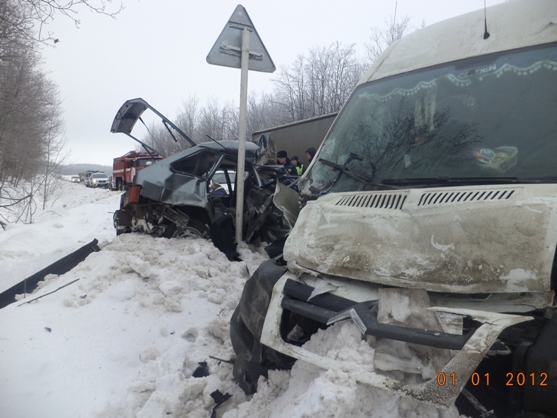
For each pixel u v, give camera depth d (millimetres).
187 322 4496
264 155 7176
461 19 3270
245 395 3061
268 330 2506
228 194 8016
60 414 3104
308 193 3227
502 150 2510
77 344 3957
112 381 3549
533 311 1914
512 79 2742
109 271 5031
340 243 2508
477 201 2156
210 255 5680
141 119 6656
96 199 26844
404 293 2102
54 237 9438
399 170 2834
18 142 16391
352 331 2139
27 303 4535
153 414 3023
